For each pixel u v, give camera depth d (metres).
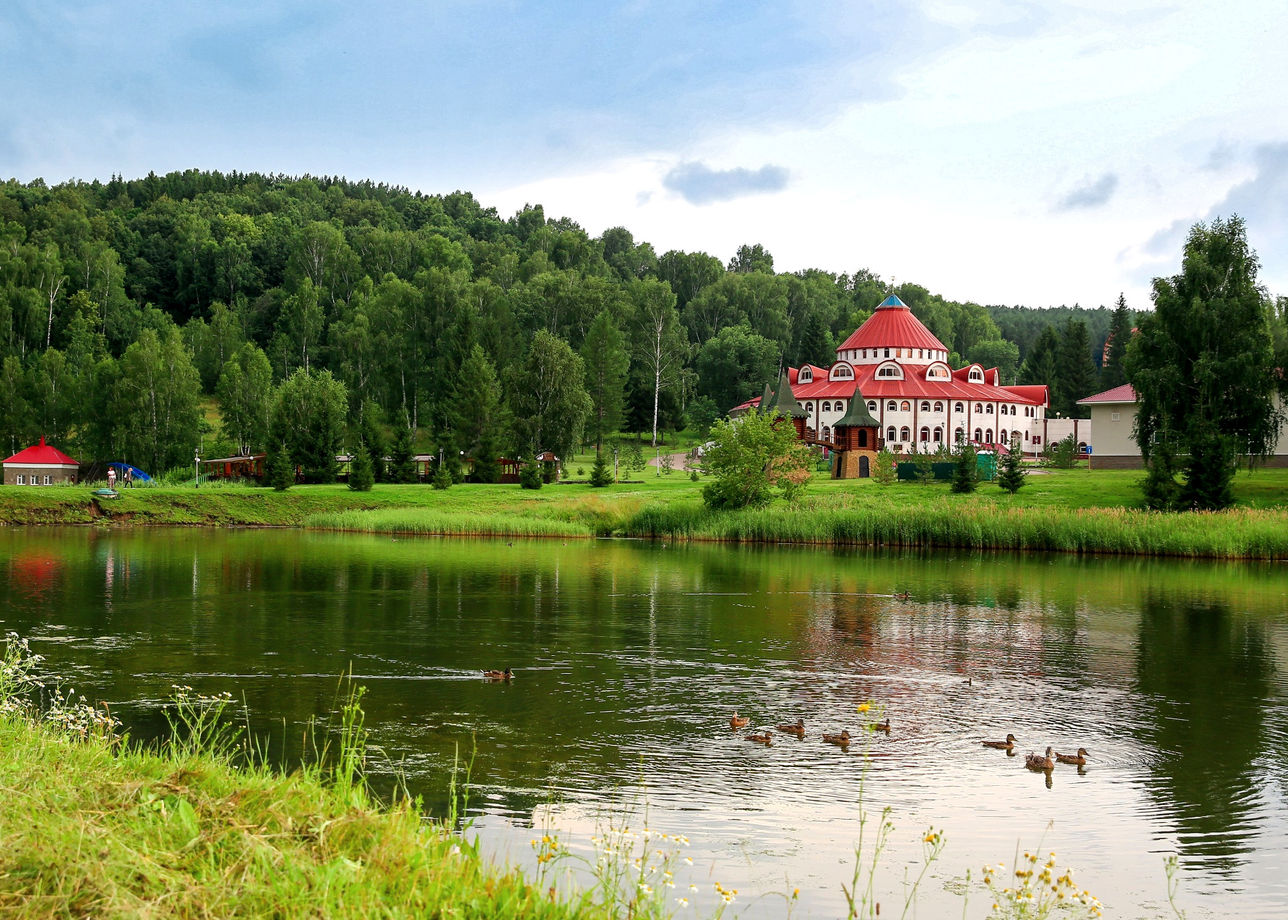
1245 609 46.88
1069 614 45.28
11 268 177.50
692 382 190.38
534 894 11.16
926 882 17.08
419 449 154.12
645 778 22.23
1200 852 18.77
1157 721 27.69
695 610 46.06
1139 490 90.38
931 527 78.38
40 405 137.25
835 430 136.00
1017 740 25.72
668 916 13.28
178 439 130.62
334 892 9.85
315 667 32.91
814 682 31.88
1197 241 84.81
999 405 151.50
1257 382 80.50
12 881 9.56
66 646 35.88
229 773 15.06
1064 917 15.88
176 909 9.23
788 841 18.77
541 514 94.69
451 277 170.38
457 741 24.75
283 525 98.38
